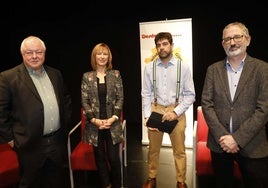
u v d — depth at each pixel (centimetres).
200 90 484
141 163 375
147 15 482
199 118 312
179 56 390
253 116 190
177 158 288
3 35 535
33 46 215
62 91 245
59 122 238
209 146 217
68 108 253
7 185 275
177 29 386
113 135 277
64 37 524
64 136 247
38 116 219
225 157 211
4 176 270
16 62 544
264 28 436
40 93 225
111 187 299
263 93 189
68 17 515
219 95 203
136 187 314
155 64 277
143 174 344
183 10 465
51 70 240
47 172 244
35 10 521
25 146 220
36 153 225
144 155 401
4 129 218
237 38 194
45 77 233
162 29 391
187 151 404
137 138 469
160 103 278
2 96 213
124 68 512
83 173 349
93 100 273
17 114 220
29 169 226
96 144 274
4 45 539
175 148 286
